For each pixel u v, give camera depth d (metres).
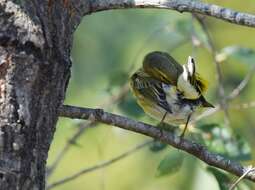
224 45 16.72
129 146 15.23
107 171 15.83
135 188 15.62
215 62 11.96
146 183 15.59
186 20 12.51
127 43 15.91
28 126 6.94
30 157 6.95
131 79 11.02
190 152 8.28
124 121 8.14
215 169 9.91
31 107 6.98
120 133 12.74
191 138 10.41
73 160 15.83
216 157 8.27
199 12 7.73
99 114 8.05
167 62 10.72
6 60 6.92
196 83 9.44
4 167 6.80
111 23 16.09
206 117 11.92
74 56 16.06
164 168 10.17
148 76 10.64
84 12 7.91
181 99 9.59
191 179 13.23
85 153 15.62
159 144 10.77
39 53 7.02
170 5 7.80
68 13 7.54
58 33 7.27
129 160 15.74
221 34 16.77
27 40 6.98
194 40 12.32
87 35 16.14
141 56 15.62
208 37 12.01
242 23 7.60
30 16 7.04
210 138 10.43
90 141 15.22
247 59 12.27
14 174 6.83
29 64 6.98
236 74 15.80
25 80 6.96
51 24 7.20
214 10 7.67
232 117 15.20
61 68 7.24
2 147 6.82
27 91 6.96
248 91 15.72
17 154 6.86
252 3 16.53
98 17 16.12
